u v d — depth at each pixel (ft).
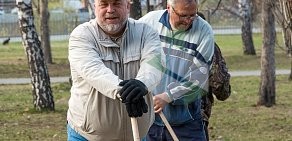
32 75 48.32
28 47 47.55
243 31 106.42
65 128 41.93
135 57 15.89
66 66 91.35
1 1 165.58
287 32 33.73
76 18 141.79
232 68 87.56
